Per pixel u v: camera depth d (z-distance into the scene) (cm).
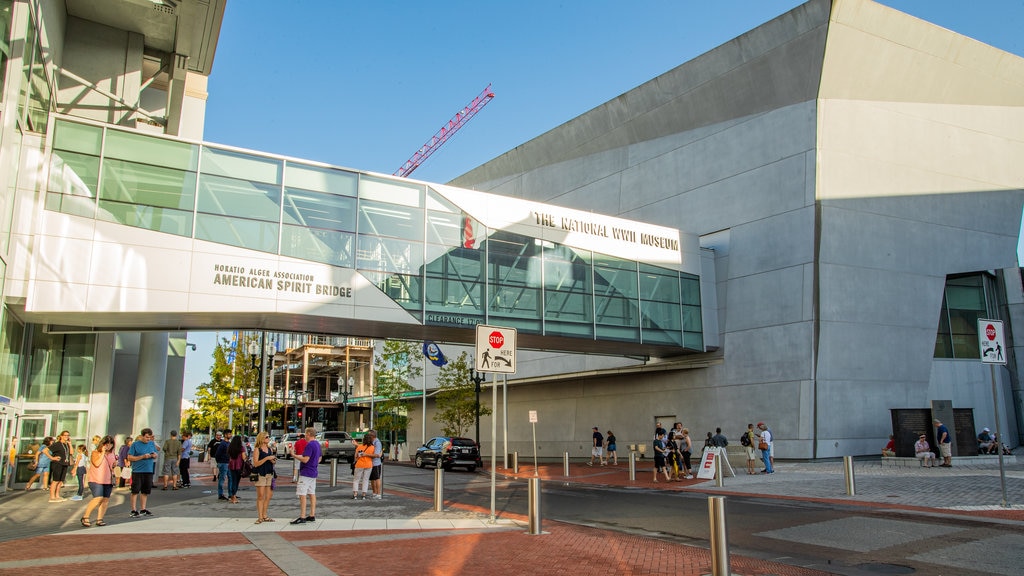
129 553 865
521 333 2653
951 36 2930
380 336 2639
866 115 2975
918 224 3047
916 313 2988
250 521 1215
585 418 3872
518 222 2712
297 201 2205
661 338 3025
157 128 2733
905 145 3056
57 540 984
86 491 1902
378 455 1750
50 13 1989
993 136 3284
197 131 3041
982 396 3075
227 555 852
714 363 3180
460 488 2048
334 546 928
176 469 1998
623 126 3722
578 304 2820
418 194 2466
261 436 1215
